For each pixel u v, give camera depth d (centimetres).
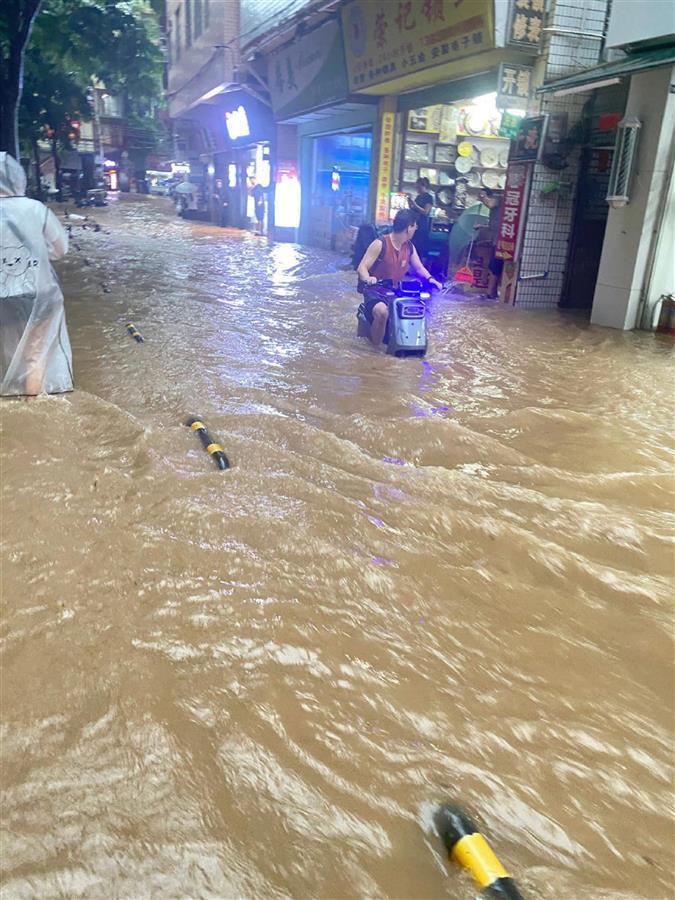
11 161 514
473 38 1012
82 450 442
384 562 334
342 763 219
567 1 977
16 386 528
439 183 1518
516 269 1080
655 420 554
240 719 234
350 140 2006
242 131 2362
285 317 913
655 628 296
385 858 190
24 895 174
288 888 180
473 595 312
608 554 354
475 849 186
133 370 633
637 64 841
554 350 791
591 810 207
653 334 902
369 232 1174
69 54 1956
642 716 246
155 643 268
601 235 1088
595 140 1011
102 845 188
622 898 181
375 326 742
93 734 224
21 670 250
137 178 5834
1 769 210
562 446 491
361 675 257
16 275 505
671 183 872
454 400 587
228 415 509
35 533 339
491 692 253
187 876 182
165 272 1333
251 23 1852
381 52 1274
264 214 2333
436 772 217
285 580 313
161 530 349
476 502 397
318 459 448
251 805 203
